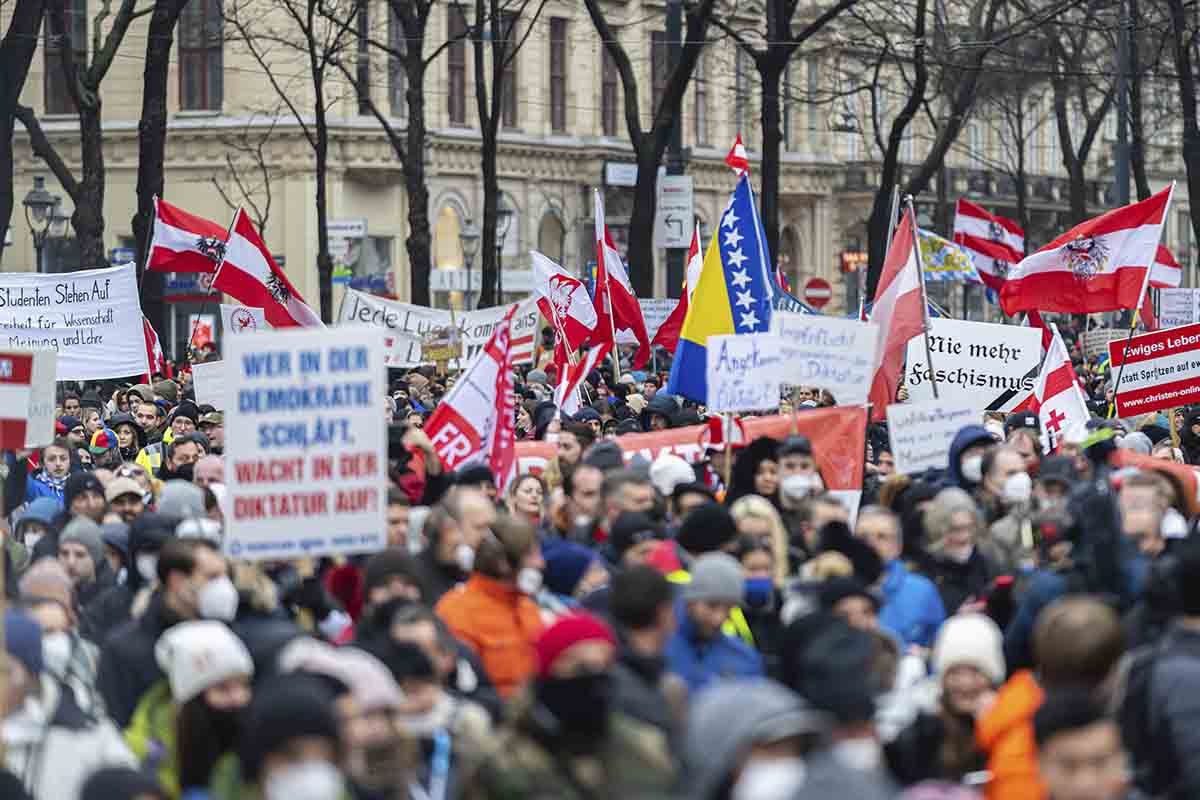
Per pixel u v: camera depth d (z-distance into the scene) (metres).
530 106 111.19
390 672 14.76
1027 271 39.75
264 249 40.84
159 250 50.00
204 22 99.06
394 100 101.62
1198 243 75.12
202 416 37.59
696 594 17.05
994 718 14.52
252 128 98.12
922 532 21.22
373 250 101.62
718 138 123.50
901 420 26.39
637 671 14.28
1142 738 14.05
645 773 12.70
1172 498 22.30
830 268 134.88
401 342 48.56
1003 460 22.59
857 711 12.68
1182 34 75.19
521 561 18.00
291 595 19.28
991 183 142.25
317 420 18.17
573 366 39.69
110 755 15.29
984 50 75.12
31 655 15.45
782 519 23.55
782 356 25.41
